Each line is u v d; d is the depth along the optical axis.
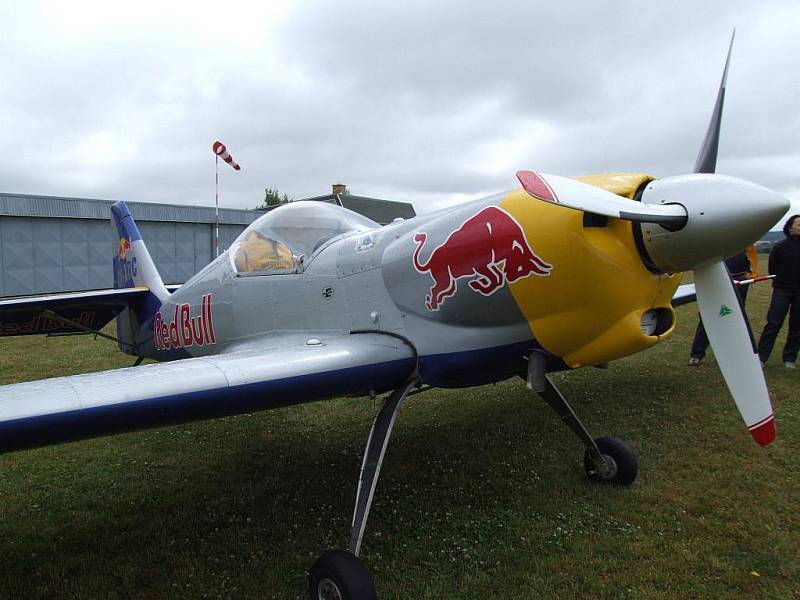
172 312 5.05
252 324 4.17
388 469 3.87
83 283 20.78
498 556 2.73
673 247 2.46
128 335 5.95
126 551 2.92
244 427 4.95
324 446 4.44
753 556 2.68
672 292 2.79
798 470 3.62
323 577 2.38
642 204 2.41
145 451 4.41
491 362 2.98
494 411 5.05
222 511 3.36
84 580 2.66
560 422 4.68
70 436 2.29
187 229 24.06
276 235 4.06
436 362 3.06
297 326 3.83
